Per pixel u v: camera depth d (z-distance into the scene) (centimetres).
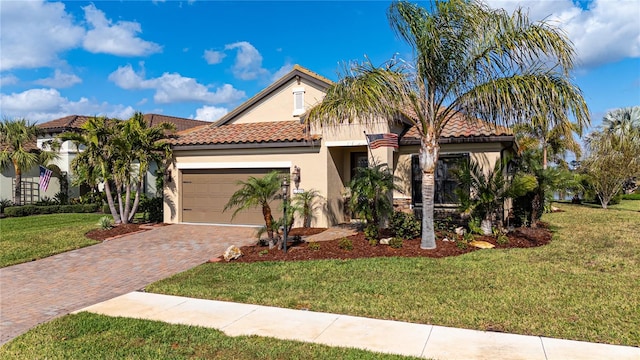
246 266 1081
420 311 726
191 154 1877
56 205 2789
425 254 1162
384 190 1316
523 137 2603
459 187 1552
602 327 638
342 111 1152
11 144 2739
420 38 1126
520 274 939
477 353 561
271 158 1736
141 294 885
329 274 976
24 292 938
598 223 1897
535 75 1072
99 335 657
